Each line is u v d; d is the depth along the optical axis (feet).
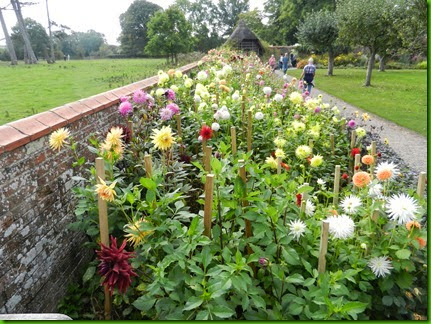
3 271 5.76
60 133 6.84
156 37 69.36
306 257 5.92
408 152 17.71
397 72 77.41
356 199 6.31
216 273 4.88
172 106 10.43
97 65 69.56
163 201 6.22
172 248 5.56
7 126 6.35
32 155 6.68
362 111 30.12
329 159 12.47
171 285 5.09
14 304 5.99
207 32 172.04
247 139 11.45
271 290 5.82
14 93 26.71
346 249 5.91
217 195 6.01
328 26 69.26
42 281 6.79
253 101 14.47
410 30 34.78
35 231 6.65
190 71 27.68
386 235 5.92
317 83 56.13
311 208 6.49
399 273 5.68
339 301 4.68
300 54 112.06
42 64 76.84
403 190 9.37
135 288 6.32
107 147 7.28
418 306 5.92
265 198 6.05
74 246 8.20
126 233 7.24
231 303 5.14
